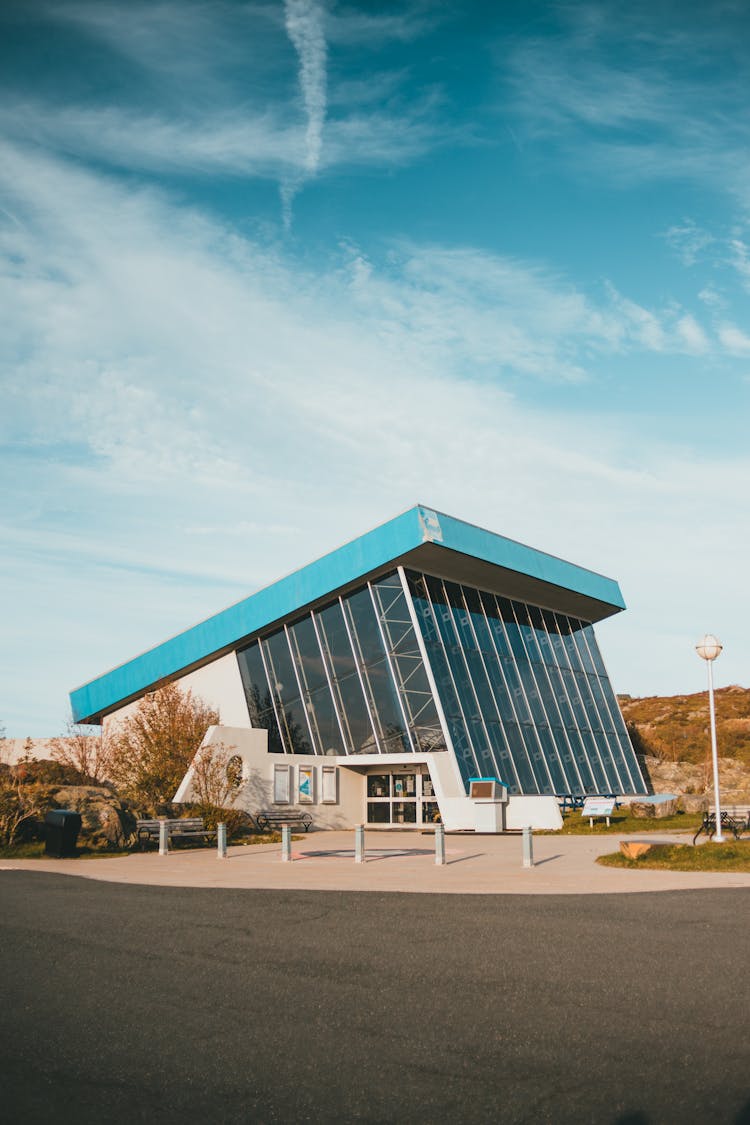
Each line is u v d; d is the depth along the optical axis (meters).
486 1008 6.84
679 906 12.37
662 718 80.75
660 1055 5.70
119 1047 5.92
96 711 41.25
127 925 10.76
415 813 33.72
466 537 33.84
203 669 38.66
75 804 23.47
